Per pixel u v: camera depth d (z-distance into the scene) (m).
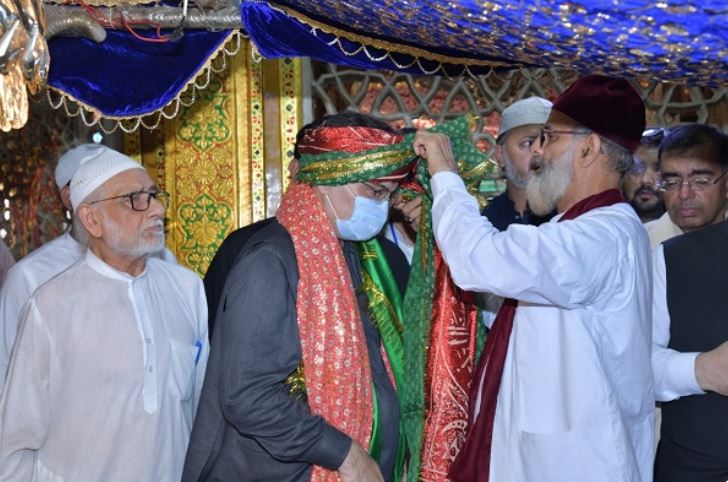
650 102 4.71
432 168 2.31
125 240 2.42
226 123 4.55
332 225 2.34
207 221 4.57
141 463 2.38
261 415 2.15
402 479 2.53
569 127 2.28
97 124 4.49
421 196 2.53
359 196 2.30
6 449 2.32
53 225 4.39
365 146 2.27
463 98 4.77
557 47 1.77
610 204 2.28
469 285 2.17
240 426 2.17
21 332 2.36
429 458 2.40
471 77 2.70
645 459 2.30
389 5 1.99
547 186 2.31
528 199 2.38
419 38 2.12
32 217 4.24
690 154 2.62
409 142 2.33
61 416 2.35
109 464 2.36
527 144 3.29
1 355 2.76
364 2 2.04
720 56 1.65
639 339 2.25
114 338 2.40
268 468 2.23
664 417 2.49
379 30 2.22
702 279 2.44
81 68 2.69
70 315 2.38
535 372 2.21
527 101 3.32
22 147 4.14
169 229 4.59
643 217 3.69
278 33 2.57
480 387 2.39
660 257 2.53
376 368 2.38
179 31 2.58
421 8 1.92
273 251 2.25
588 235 2.15
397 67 2.62
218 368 2.28
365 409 2.27
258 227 3.02
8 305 2.80
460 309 2.46
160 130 4.57
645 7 1.62
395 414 2.35
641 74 1.76
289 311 2.23
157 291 2.54
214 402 2.28
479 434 2.31
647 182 3.65
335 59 2.63
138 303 2.46
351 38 2.47
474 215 2.22
